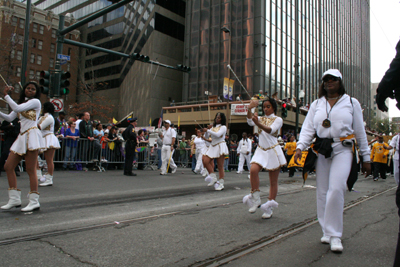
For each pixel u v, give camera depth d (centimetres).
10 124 824
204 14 3256
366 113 6066
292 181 1066
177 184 870
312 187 877
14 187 470
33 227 391
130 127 1059
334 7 4697
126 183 845
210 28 3203
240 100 2608
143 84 3700
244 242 357
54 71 1097
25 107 452
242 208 552
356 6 5766
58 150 1077
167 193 702
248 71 2889
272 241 364
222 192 744
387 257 317
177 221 446
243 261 302
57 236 361
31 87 469
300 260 306
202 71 3212
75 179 873
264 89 2852
